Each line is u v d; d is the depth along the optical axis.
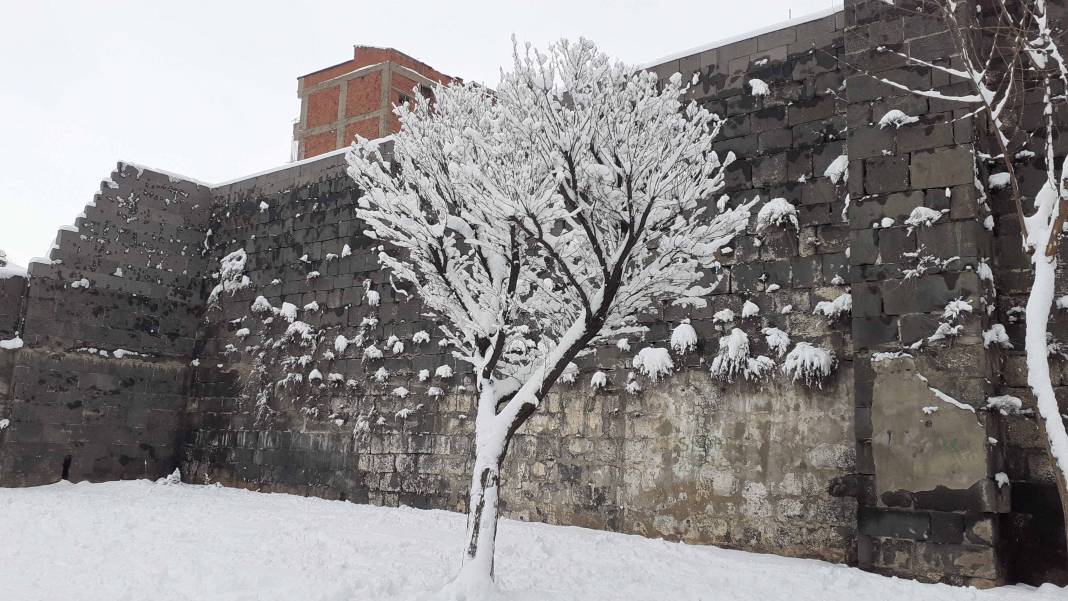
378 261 17.86
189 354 20.86
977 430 9.47
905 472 9.83
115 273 19.75
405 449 16.44
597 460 13.54
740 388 12.18
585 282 9.25
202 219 21.56
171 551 10.79
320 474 17.64
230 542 11.49
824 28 12.46
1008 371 10.20
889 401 10.12
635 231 8.41
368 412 17.19
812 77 12.46
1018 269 10.35
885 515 9.88
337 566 9.67
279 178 20.39
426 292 10.34
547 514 13.95
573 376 14.07
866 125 10.98
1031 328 7.94
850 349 11.38
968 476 9.42
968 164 10.15
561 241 8.72
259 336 19.62
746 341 12.17
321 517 14.23
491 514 8.55
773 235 12.34
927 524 9.58
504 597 8.27
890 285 10.38
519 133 8.70
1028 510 9.79
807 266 11.98
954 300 9.91
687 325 12.83
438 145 10.00
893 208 10.55
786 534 11.40
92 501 15.62
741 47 13.23
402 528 13.06
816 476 11.30
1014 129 10.64
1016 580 9.76
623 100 8.51
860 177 10.88
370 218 10.15
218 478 19.39
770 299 12.21
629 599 8.47
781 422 11.74
